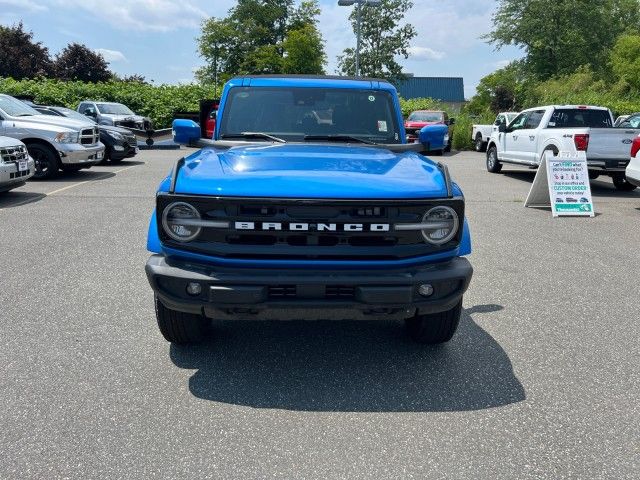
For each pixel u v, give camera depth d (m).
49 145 13.75
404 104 37.47
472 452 3.05
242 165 3.87
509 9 52.72
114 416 3.36
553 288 6.01
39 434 3.15
